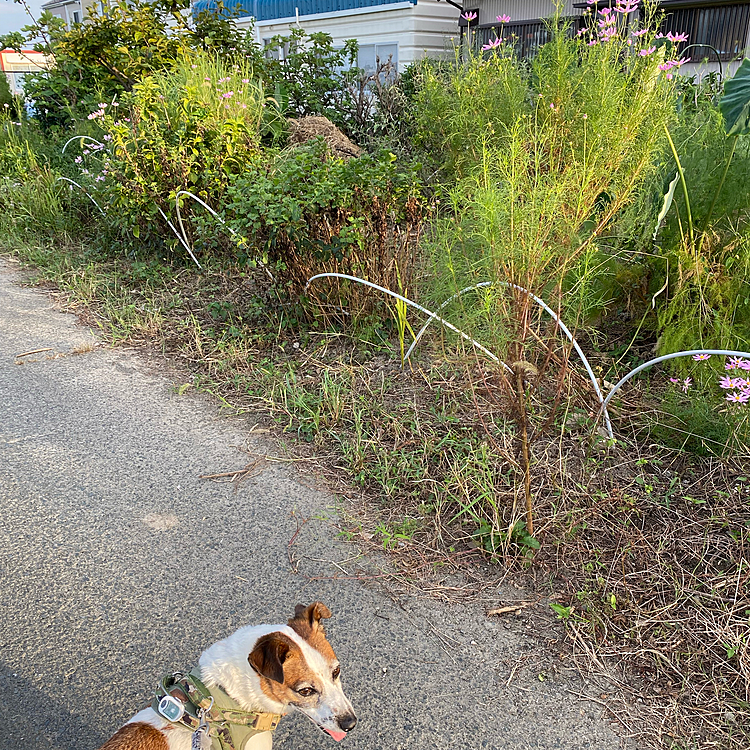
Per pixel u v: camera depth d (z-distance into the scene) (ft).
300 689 7.07
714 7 30.12
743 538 10.93
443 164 21.50
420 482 12.79
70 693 8.82
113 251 26.27
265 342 18.44
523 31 36.83
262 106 27.84
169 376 17.44
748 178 14.74
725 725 8.38
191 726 6.82
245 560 11.18
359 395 15.64
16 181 31.14
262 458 13.93
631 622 9.80
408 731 8.38
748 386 12.17
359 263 17.67
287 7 48.24
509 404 11.21
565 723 8.46
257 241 18.19
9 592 10.48
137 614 10.08
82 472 13.46
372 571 10.94
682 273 14.33
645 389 14.67
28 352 18.69
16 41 39.34
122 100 27.68
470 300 13.29
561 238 12.18
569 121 16.72
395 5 40.81
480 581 10.71
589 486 12.39
